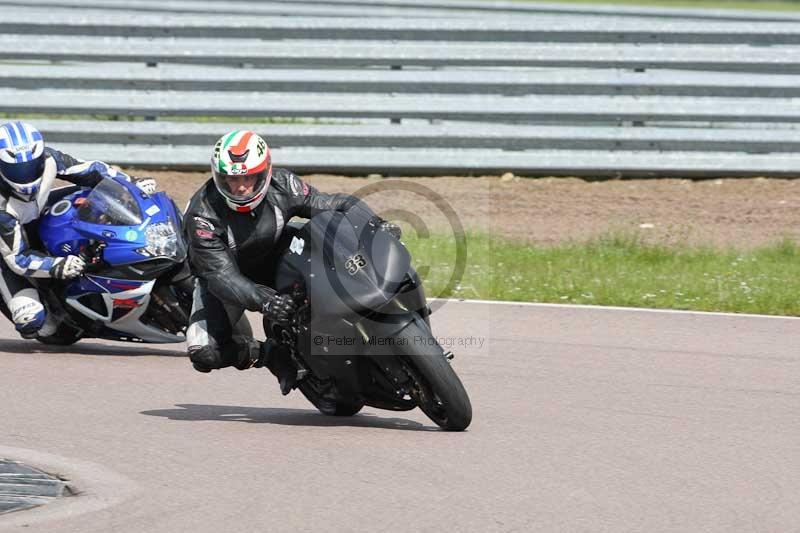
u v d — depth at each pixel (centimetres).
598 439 2269
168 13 7262
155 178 5262
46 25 5303
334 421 2448
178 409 2541
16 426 2373
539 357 2994
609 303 3669
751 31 5078
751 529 1764
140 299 3022
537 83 5103
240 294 2203
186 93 5234
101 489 1945
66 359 3064
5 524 1764
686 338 3206
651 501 1891
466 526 1759
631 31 5106
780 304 3588
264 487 1955
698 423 2397
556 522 1783
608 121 5122
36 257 2994
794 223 4744
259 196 2209
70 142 5272
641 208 4938
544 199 5028
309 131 5162
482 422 2397
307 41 5284
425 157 5156
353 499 1889
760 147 5106
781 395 2638
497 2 7519
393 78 5159
